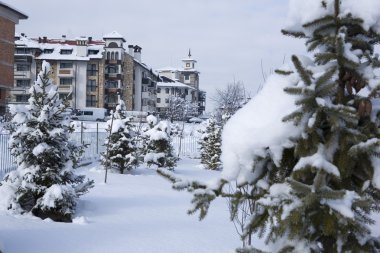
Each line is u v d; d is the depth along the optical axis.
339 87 2.75
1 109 45.94
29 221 8.08
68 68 67.00
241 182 2.76
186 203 11.28
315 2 2.77
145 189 13.68
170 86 97.94
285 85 2.76
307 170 2.62
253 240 7.36
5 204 8.85
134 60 74.75
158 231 7.94
